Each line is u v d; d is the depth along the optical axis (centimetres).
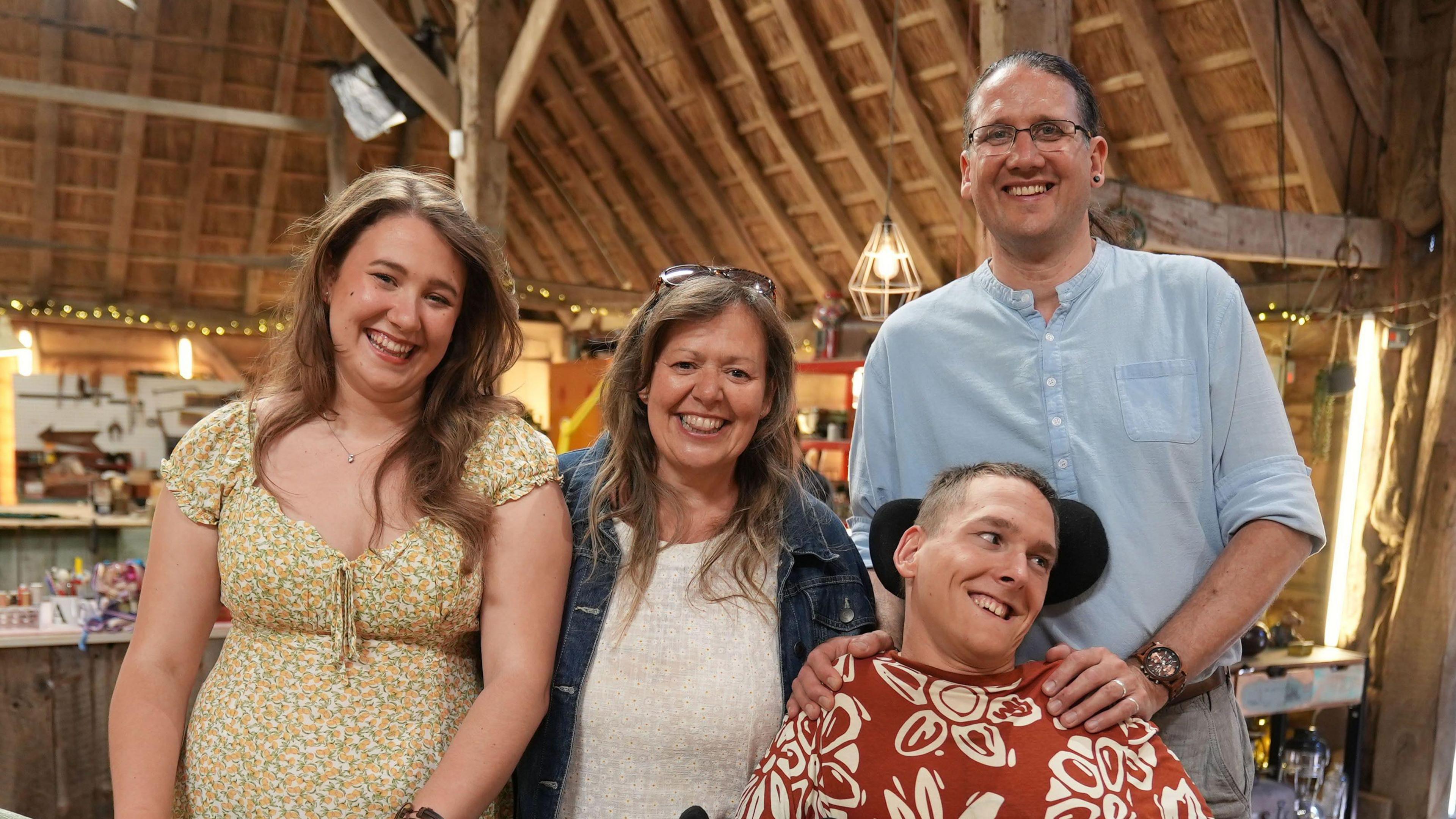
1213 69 425
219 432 155
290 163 793
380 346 150
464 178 534
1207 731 163
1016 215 164
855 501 195
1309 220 414
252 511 150
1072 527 157
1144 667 149
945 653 150
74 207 773
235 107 745
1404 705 423
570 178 796
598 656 160
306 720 146
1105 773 139
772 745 154
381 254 149
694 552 164
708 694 155
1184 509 162
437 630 152
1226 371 161
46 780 332
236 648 153
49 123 711
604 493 167
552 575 158
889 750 145
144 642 153
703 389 157
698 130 684
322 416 158
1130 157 481
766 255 738
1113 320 166
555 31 497
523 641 153
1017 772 139
